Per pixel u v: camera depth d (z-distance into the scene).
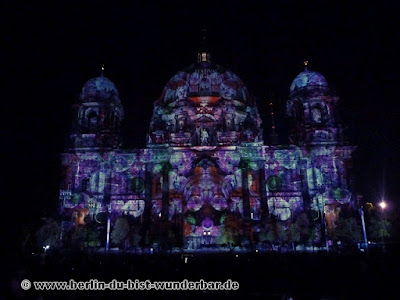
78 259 27.84
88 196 75.19
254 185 77.94
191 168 79.19
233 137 82.00
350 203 73.94
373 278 16.42
